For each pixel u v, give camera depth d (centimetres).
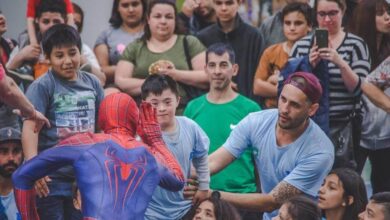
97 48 1349
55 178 1090
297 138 1044
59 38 1078
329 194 1048
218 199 1002
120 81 1250
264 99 1271
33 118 962
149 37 1262
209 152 1162
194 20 1388
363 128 1247
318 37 1138
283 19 1257
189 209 1064
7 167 1098
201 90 1239
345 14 1312
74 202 1081
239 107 1170
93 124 1098
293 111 1019
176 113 1229
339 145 1168
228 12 1291
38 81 1081
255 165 1161
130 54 1261
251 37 1302
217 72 1164
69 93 1086
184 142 1050
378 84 1192
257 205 1045
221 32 1302
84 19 1504
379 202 975
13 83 936
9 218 1099
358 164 1249
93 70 1250
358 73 1188
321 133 1051
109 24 1403
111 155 862
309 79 1021
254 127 1062
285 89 1021
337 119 1170
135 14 1342
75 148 862
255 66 1297
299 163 1040
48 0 1216
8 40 1302
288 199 980
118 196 850
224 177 1146
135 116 894
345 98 1166
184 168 1050
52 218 1089
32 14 1217
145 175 866
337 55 1141
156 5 1250
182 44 1253
